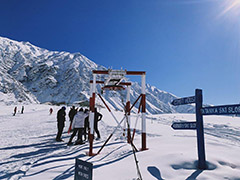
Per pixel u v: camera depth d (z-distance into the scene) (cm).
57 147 623
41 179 310
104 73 516
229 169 312
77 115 670
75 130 660
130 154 433
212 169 318
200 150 325
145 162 360
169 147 472
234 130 1483
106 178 296
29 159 462
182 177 290
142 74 538
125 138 760
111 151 502
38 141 756
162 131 1148
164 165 336
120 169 333
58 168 360
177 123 389
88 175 211
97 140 747
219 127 1806
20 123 1762
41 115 3048
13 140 786
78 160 231
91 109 489
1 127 1404
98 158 432
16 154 523
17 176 340
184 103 381
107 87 612
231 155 382
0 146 650
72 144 667
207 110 320
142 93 526
